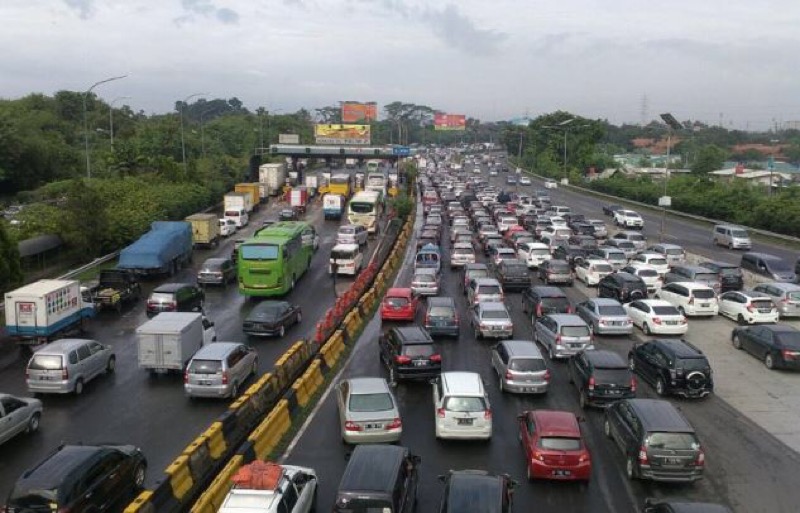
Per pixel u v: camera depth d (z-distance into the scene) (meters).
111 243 52.56
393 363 25.98
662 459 17.52
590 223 67.69
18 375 27.69
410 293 36.81
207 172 94.25
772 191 87.50
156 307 35.62
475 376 21.61
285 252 42.06
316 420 22.47
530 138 178.12
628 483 18.25
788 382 26.92
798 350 27.73
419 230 73.75
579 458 17.75
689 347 25.77
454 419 20.25
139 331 26.70
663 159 184.62
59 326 31.61
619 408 20.06
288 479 14.71
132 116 165.62
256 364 27.31
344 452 19.88
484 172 166.25
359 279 42.16
